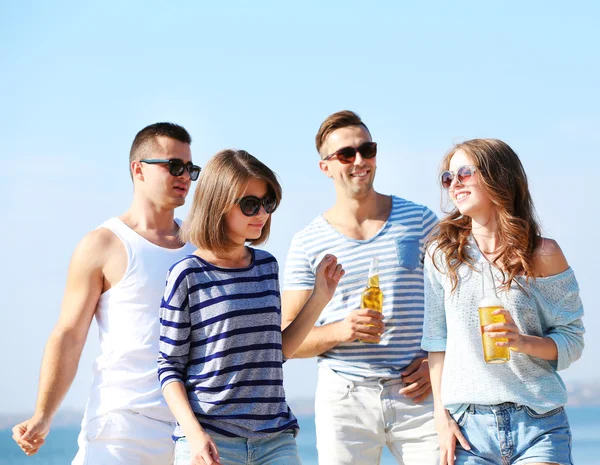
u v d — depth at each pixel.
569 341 3.53
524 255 3.54
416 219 4.79
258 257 3.73
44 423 4.09
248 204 3.57
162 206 4.41
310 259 4.82
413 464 4.53
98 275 4.26
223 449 3.40
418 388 4.52
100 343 4.28
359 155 4.74
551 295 3.58
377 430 4.55
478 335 3.61
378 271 4.62
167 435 4.13
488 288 3.60
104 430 4.11
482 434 3.55
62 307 4.29
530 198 3.71
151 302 4.22
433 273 3.79
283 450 3.48
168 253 4.30
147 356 4.16
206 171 3.63
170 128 4.47
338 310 4.69
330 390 4.62
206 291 3.54
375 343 4.55
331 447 4.58
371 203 4.82
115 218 4.43
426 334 3.84
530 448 3.49
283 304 4.91
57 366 4.14
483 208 3.66
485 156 3.64
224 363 3.47
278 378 3.59
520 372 3.53
